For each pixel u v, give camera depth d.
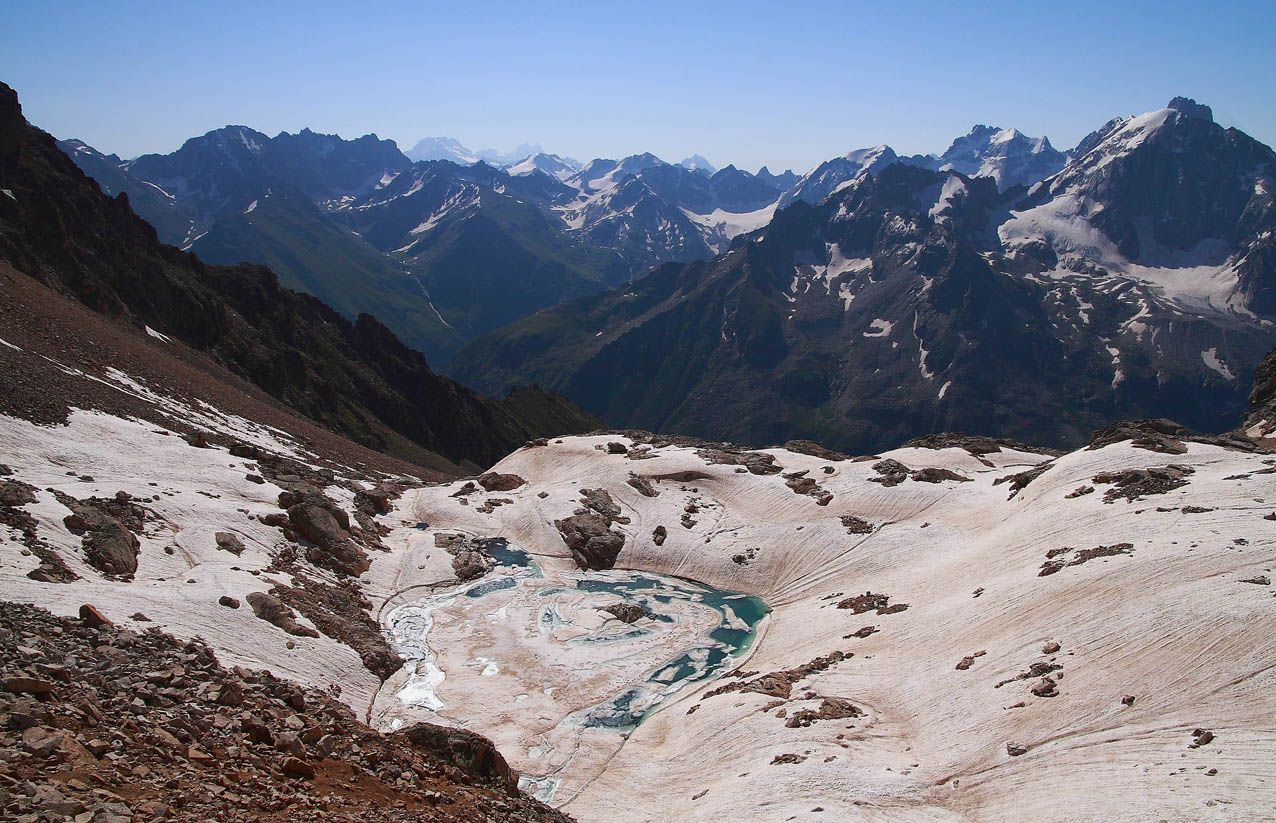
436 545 94.56
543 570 93.81
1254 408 114.81
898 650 62.81
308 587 73.38
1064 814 37.47
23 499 62.47
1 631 36.16
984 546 77.81
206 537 73.00
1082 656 50.56
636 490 109.88
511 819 33.06
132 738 26.81
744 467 112.62
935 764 45.59
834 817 40.75
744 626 80.81
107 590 55.59
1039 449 112.31
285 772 28.45
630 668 70.94
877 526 93.06
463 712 62.03
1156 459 78.44
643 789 52.09
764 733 53.28
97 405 89.94
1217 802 34.81
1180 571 55.03
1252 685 42.66
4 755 22.31
